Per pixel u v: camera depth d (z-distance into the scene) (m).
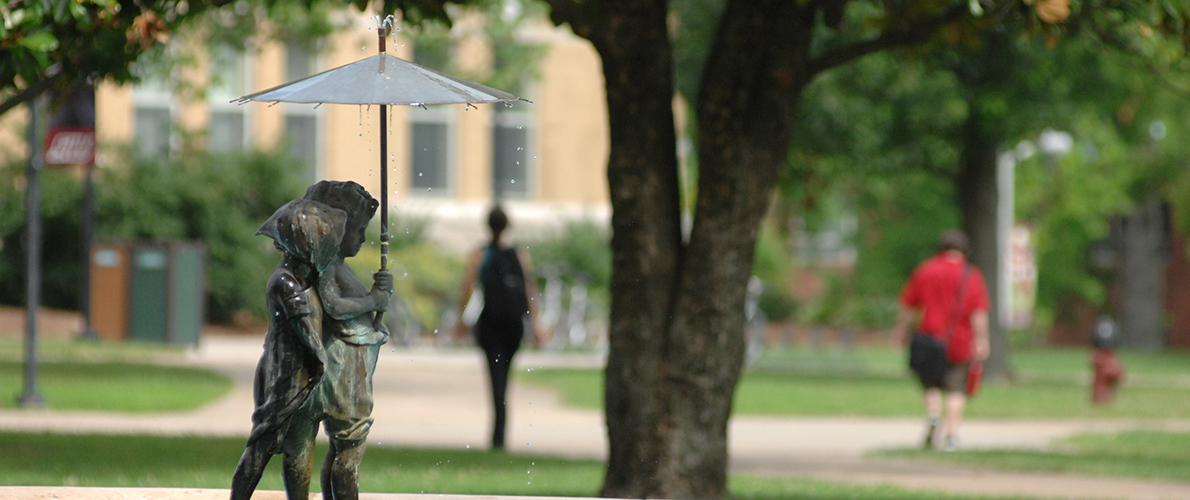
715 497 12.30
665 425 12.28
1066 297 69.00
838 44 31.31
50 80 13.09
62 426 18.59
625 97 12.41
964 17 12.05
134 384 24.38
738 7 12.46
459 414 23.77
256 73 52.53
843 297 67.94
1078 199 56.69
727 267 12.31
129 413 21.12
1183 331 67.88
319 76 7.68
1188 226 59.34
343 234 7.41
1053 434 22.56
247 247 47.09
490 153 57.00
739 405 26.19
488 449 17.81
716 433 12.34
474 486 12.81
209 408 22.48
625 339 12.42
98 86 14.48
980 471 16.89
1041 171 57.00
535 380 30.84
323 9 30.80
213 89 35.50
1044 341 71.06
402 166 55.56
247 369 30.67
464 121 56.47
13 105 13.24
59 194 44.06
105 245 37.72
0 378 24.41
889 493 13.81
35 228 21.16
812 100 32.91
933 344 19.88
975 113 34.00
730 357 12.38
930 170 36.47
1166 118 39.41
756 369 40.28
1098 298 66.94
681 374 12.29
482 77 36.38
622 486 12.30
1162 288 68.62
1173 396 31.78
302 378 7.37
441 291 48.16
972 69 32.50
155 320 37.62
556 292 46.78
